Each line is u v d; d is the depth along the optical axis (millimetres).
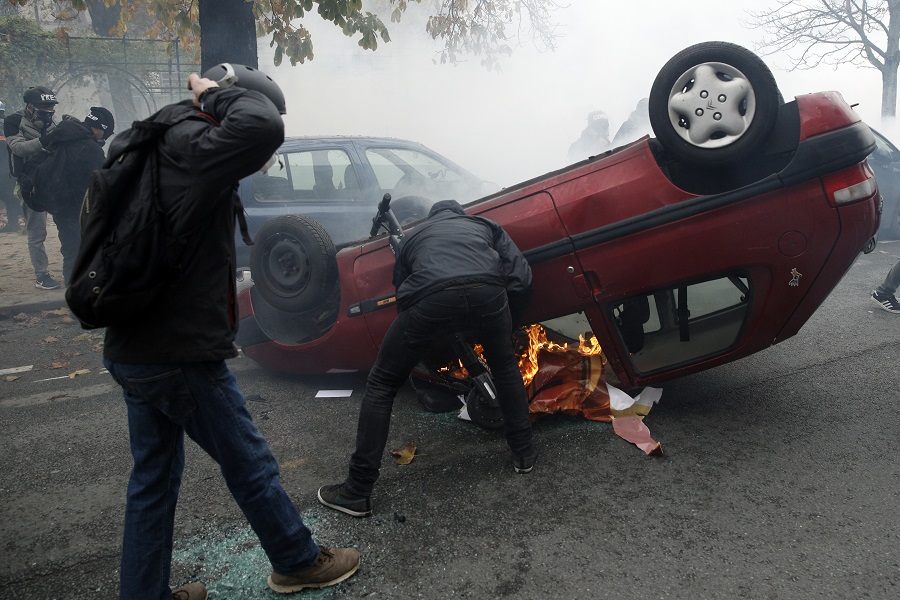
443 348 3709
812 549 2520
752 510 2785
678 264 3291
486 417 3598
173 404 2018
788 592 2303
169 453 2135
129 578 2102
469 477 3168
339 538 2740
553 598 2334
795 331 3406
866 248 3350
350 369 4254
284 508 2275
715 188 3436
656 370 3617
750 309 3355
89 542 2816
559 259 3400
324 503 2957
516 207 3498
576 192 3404
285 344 4445
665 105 3117
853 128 3098
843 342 4809
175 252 1903
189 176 1870
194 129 1886
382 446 2881
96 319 1900
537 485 3064
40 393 4613
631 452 3316
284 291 4152
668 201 3256
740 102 3029
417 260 2977
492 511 2881
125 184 1908
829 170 3080
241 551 2697
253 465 2180
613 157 3430
